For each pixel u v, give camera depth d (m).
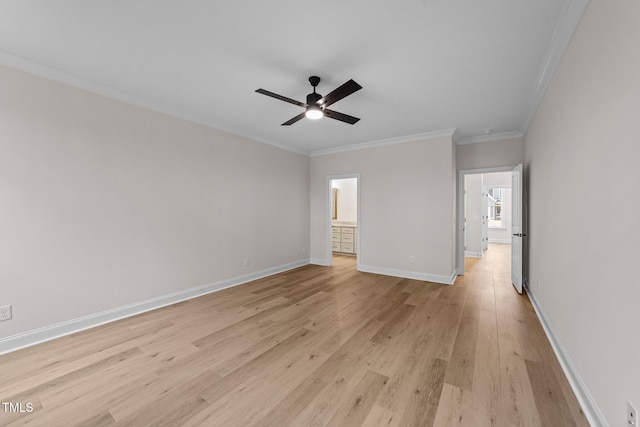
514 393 1.70
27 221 2.31
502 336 2.47
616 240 1.28
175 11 1.73
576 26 1.76
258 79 2.62
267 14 1.75
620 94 1.25
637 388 1.10
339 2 1.64
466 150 4.69
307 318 2.91
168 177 3.32
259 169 4.61
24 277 2.29
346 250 7.19
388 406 1.60
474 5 1.66
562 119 2.12
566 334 1.99
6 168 2.21
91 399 1.66
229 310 3.14
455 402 1.62
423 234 4.46
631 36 1.15
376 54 2.19
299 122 3.85
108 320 2.80
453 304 3.32
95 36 1.99
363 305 3.30
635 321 1.12
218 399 1.66
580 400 1.63
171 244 3.36
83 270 2.63
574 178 1.86
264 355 2.16
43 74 2.39
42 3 1.65
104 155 2.77
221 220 3.97
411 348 2.26
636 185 1.12
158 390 1.74
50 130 2.43
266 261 4.76
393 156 4.73
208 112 3.49
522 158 4.24
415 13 1.73
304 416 1.52
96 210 2.72
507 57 2.21
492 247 8.40
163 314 3.02
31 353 2.18
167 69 2.45
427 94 2.91
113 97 2.83
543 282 2.79
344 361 2.07
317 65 2.36
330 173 5.54
